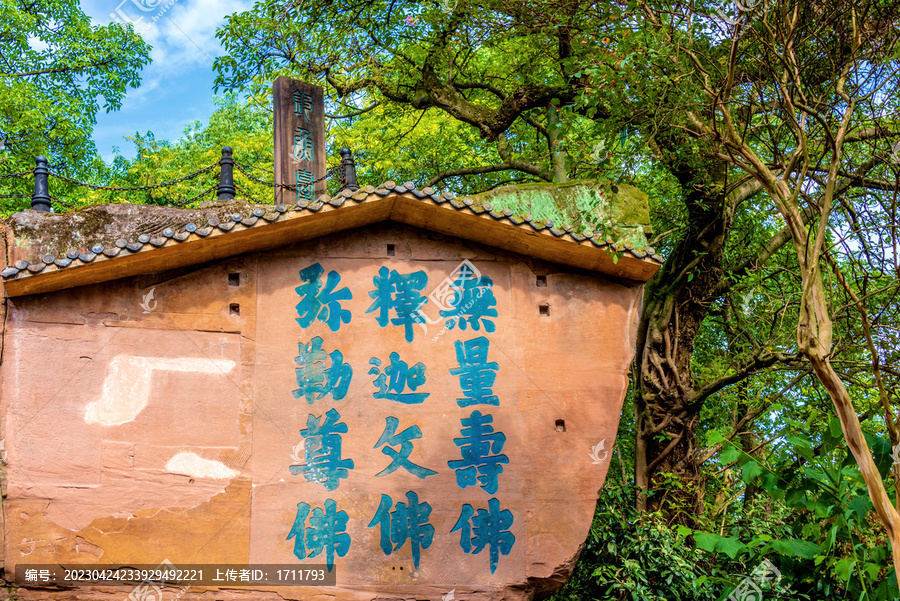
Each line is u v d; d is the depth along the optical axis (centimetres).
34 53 1450
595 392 716
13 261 667
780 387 1113
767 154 995
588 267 737
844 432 580
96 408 642
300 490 659
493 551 672
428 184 1270
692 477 1021
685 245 1087
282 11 1141
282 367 679
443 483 679
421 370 698
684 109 790
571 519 686
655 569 786
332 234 709
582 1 896
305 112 895
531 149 1356
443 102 1168
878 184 862
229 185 782
